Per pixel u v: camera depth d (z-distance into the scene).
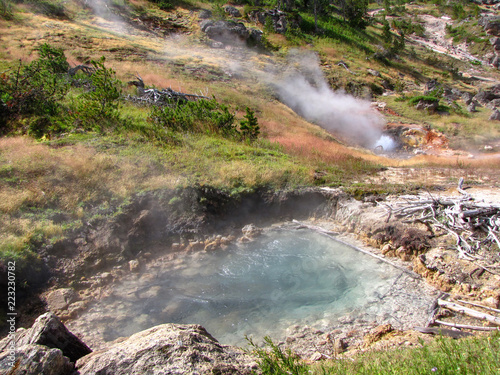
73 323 6.42
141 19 37.69
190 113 15.33
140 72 24.53
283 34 43.47
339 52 43.12
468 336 5.25
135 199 9.56
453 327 6.05
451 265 7.65
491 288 6.86
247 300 7.14
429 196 10.30
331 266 8.37
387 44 48.69
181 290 7.48
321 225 10.41
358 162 14.02
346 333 6.05
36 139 12.74
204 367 3.44
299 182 11.42
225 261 8.62
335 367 4.14
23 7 32.09
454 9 72.38
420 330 5.98
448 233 8.73
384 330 5.96
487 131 28.16
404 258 8.38
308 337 5.97
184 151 12.26
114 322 6.48
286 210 10.95
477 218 8.83
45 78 16.06
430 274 7.64
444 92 38.19
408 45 57.56
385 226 9.25
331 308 6.86
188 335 3.83
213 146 13.25
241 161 12.24
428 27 69.94
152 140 12.75
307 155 14.34
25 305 6.84
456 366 3.34
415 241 8.53
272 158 13.09
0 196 8.63
